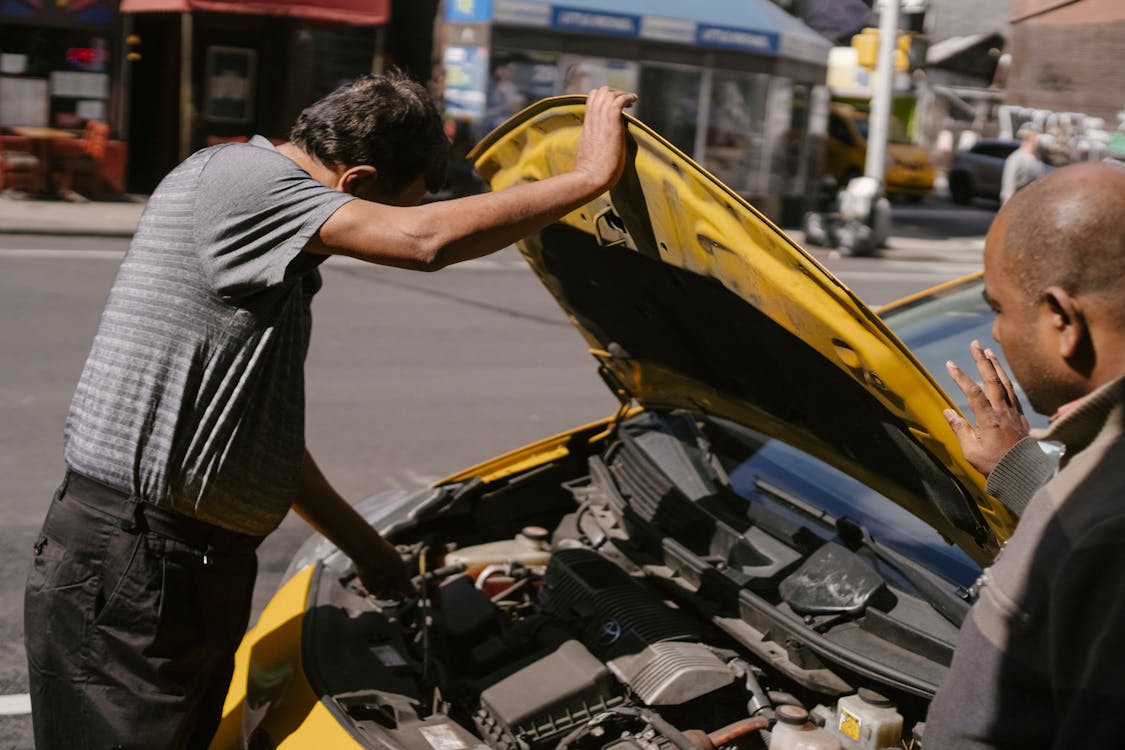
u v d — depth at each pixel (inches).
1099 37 674.8
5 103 644.7
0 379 302.8
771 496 123.5
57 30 645.3
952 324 142.3
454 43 721.0
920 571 104.3
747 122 791.1
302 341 94.8
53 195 658.2
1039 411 64.1
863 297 562.9
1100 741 51.8
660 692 95.0
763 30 775.1
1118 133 665.0
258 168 89.4
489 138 114.5
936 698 61.4
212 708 101.8
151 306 90.4
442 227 87.4
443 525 136.1
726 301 100.6
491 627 111.9
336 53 762.8
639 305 117.0
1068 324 58.8
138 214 630.5
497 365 362.3
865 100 1167.6
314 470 112.0
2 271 457.4
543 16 706.8
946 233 922.7
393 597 117.2
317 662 102.5
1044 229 59.1
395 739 92.7
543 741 95.0
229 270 88.6
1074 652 54.5
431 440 276.5
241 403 90.3
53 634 93.0
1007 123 1192.8
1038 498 58.6
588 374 357.1
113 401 90.7
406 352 371.9
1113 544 53.3
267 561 200.1
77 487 93.0
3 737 142.5
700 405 131.4
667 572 114.7
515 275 546.3
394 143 93.4
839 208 791.1
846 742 91.5
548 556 131.5
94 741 92.7
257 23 739.4
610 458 143.6
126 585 90.9
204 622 94.1
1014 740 57.1
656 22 737.0
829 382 96.2
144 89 765.3
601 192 92.7
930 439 84.2
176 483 90.0
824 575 104.3
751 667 100.5
